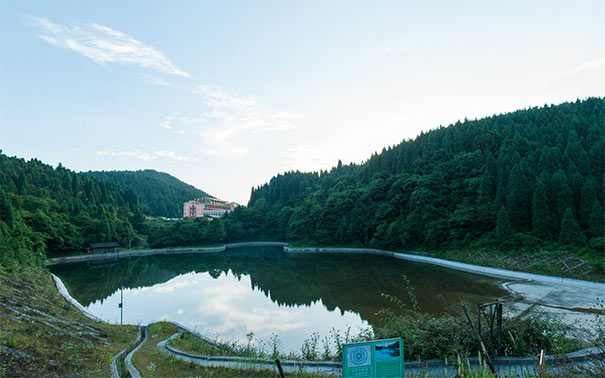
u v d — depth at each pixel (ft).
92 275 176.14
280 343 71.20
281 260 226.38
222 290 134.72
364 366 17.21
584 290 106.73
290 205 417.08
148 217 491.31
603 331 42.45
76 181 423.64
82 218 291.38
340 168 483.10
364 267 179.83
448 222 201.77
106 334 66.33
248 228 398.01
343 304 102.89
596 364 27.40
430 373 33.83
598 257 128.98
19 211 233.35
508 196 175.32
